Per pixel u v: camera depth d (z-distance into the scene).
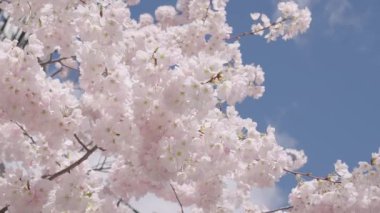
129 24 4.62
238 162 4.58
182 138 3.89
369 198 6.18
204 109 3.71
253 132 4.58
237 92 3.75
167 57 3.72
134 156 4.14
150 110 3.82
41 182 4.23
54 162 4.98
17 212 4.15
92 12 4.04
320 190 6.26
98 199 4.47
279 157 5.43
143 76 3.72
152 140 3.92
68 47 5.09
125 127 3.89
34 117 3.93
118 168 5.51
